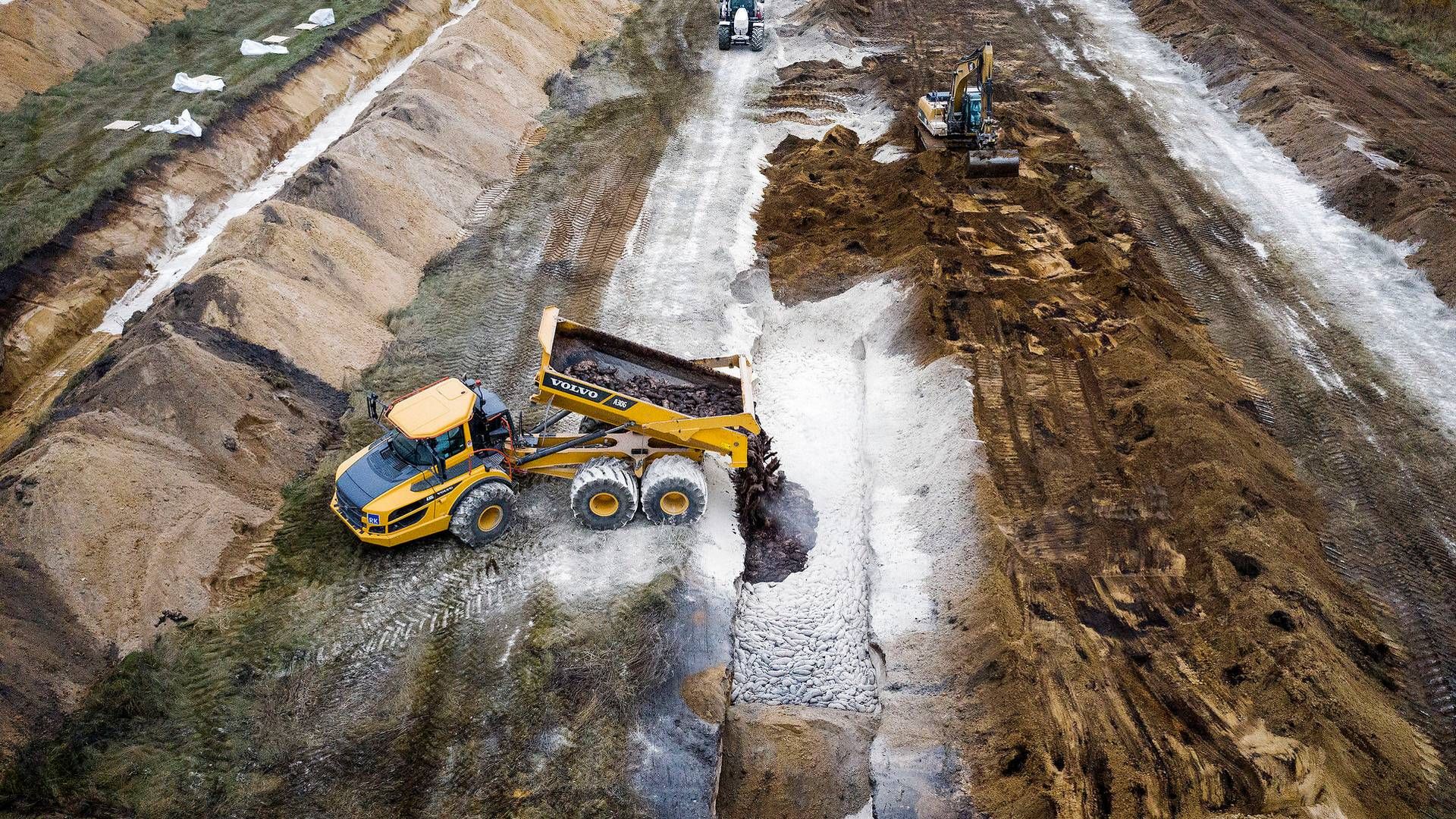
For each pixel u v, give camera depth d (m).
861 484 16.20
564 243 21.33
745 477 15.45
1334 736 11.30
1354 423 16.66
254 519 14.02
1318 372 17.91
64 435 13.08
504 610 12.95
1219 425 15.62
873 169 25.16
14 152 21.55
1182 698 11.85
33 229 18.73
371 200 20.11
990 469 15.34
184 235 20.86
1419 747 11.47
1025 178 24.34
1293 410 17.03
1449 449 16.06
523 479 15.23
